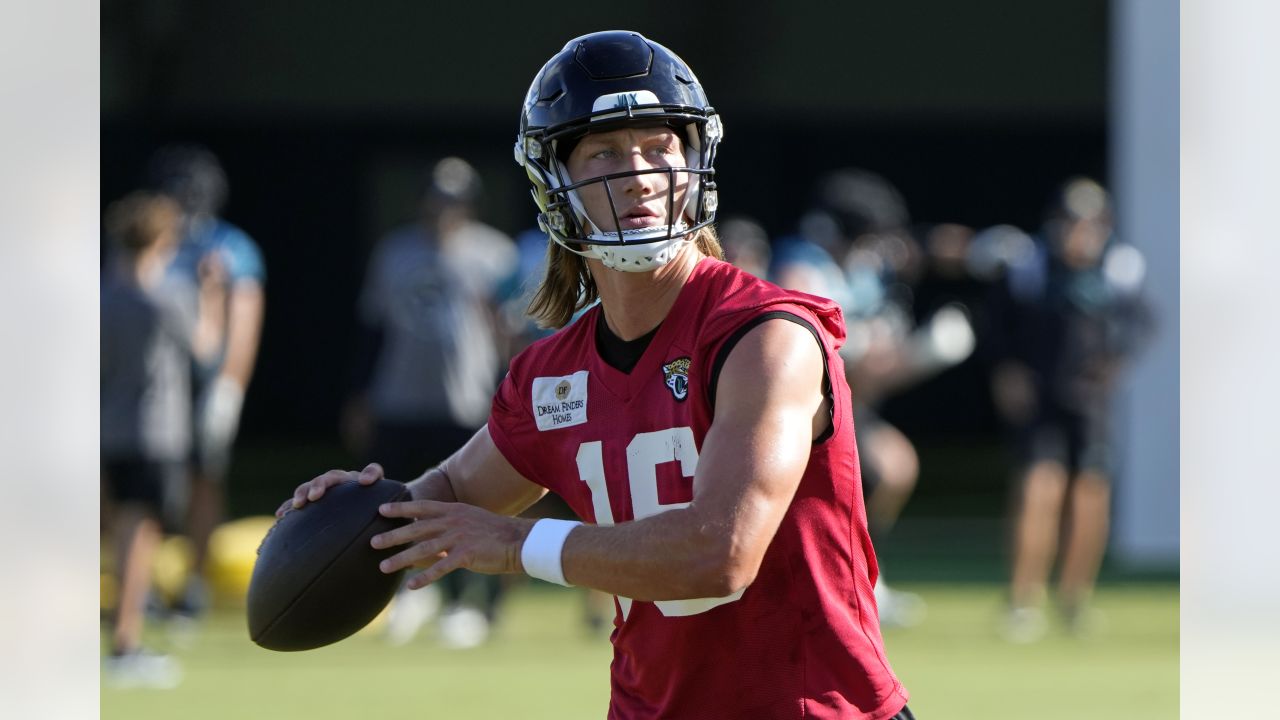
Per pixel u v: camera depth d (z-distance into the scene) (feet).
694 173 34.06
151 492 82.64
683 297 33.45
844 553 33.06
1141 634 93.45
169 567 99.25
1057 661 85.61
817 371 31.60
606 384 34.22
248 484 181.27
